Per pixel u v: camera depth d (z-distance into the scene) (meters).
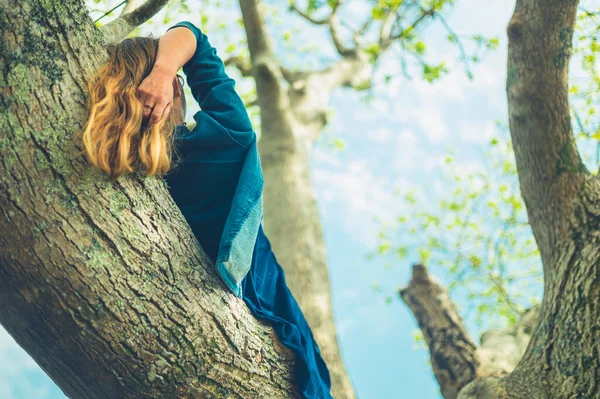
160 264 2.06
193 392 2.18
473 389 3.20
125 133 1.89
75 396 2.25
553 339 2.92
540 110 3.27
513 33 3.33
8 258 1.86
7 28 1.82
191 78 2.41
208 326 2.18
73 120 1.90
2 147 1.80
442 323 4.69
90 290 1.94
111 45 2.16
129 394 2.14
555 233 3.18
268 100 6.63
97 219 1.93
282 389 2.43
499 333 4.93
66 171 1.87
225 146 2.27
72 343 2.01
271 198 6.16
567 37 3.30
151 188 2.08
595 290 2.83
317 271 5.69
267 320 2.44
